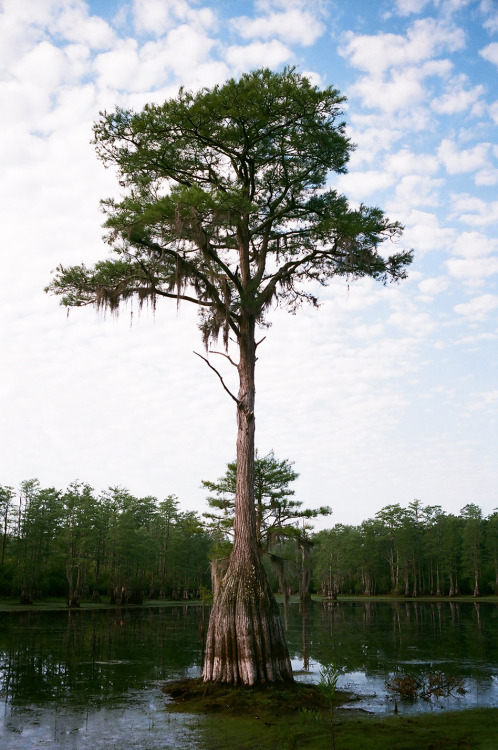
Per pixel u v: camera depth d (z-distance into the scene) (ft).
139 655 72.74
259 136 47.34
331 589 310.45
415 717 38.40
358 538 332.39
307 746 30.63
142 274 49.90
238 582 45.03
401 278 54.54
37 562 210.79
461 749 29.86
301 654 74.74
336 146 48.96
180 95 44.29
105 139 47.93
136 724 35.94
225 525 91.09
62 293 51.55
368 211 49.42
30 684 51.57
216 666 43.83
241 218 47.93
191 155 49.83
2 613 160.97
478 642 90.89
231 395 49.32
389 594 351.25
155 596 293.23
